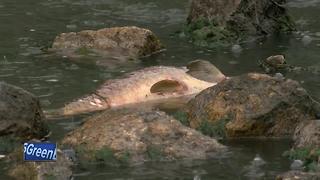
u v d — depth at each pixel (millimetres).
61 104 28141
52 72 32875
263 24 40500
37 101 25641
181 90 29469
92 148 23125
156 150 22922
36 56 35906
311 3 48406
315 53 36188
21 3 48719
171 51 37219
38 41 39031
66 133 25188
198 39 39000
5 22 43438
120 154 22766
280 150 23672
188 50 37344
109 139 23312
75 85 30719
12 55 36000
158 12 46125
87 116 27000
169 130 23719
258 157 22844
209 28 39531
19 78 31781
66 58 35625
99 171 21859
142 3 48438
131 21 43938
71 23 43188
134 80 29188
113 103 28141
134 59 35656
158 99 28891
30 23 43188
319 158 21875
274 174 21469
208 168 22016
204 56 36000
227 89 26031
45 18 44469
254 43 38781
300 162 22062
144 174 21594
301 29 41719
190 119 26016
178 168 22016
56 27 42250
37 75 32312
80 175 21562
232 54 36406
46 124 25625
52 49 37281
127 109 26828
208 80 30328
